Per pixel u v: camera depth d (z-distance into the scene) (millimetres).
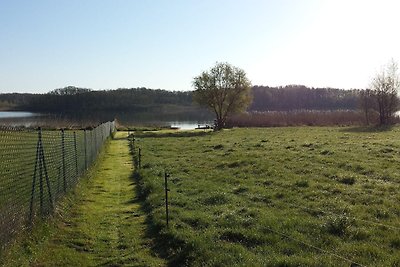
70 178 18625
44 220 12844
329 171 21000
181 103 178750
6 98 169500
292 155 27719
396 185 17328
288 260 9312
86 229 13633
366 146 31531
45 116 112812
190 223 13172
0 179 17109
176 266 10414
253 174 21375
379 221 12312
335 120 76750
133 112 151750
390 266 8797
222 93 75312
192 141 45750
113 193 20031
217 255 10117
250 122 77562
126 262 10836
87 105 161125
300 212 13617
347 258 9516
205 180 20484
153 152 35781
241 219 12820
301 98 144875
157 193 17734
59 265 10531
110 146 46719
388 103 70250
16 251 10141
